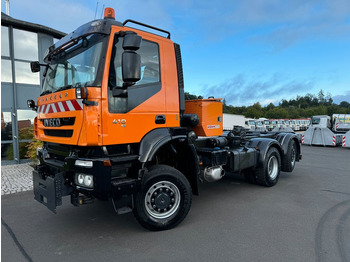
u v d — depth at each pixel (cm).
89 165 322
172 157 443
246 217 438
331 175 766
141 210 370
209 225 407
